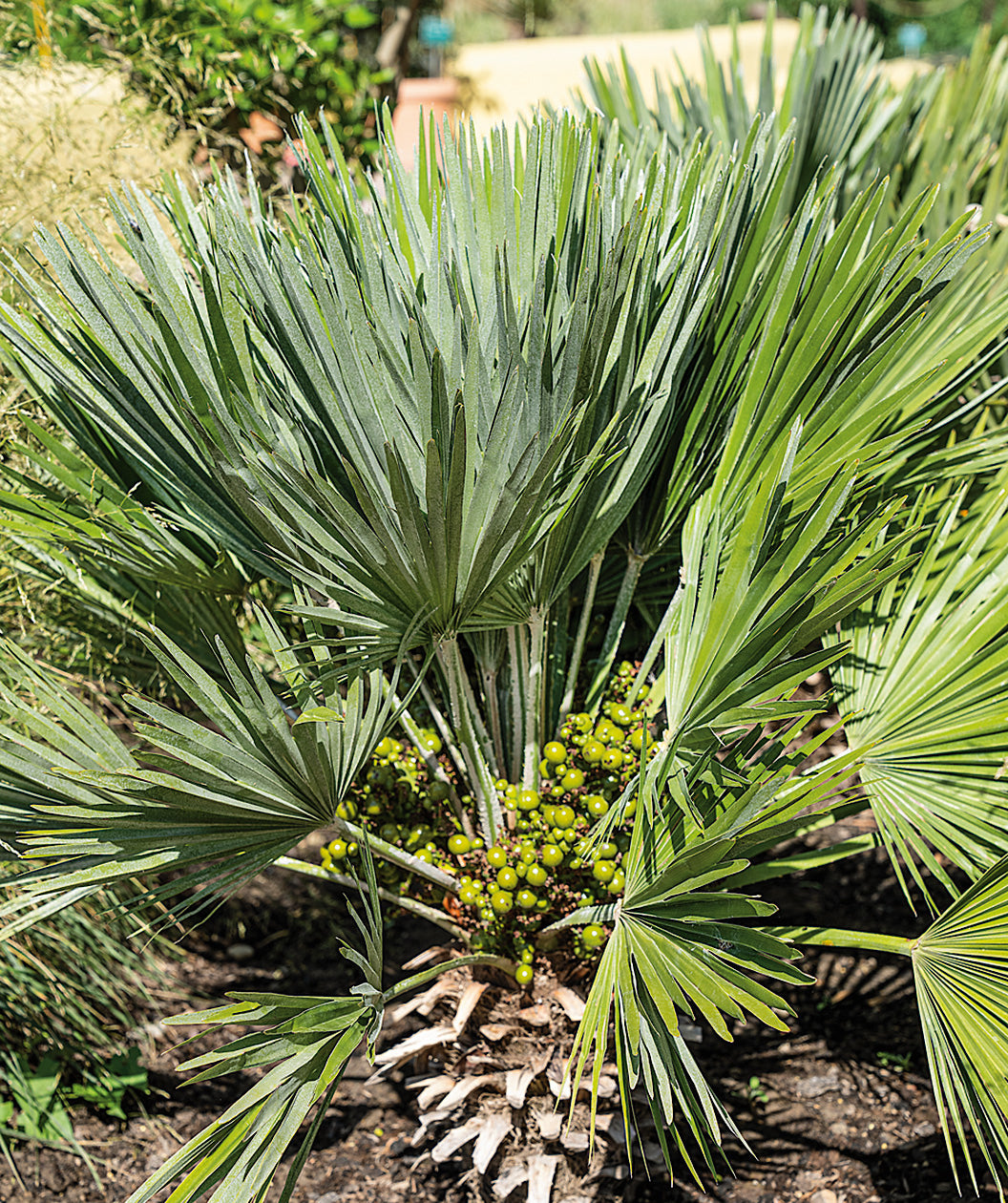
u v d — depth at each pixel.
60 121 2.82
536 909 1.98
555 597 1.96
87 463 2.01
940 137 3.18
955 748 1.85
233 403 1.73
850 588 1.59
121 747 1.67
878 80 3.15
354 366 1.61
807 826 2.01
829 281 1.81
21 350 1.80
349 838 1.89
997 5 17.44
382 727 1.79
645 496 2.15
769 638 1.64
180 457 1.82
